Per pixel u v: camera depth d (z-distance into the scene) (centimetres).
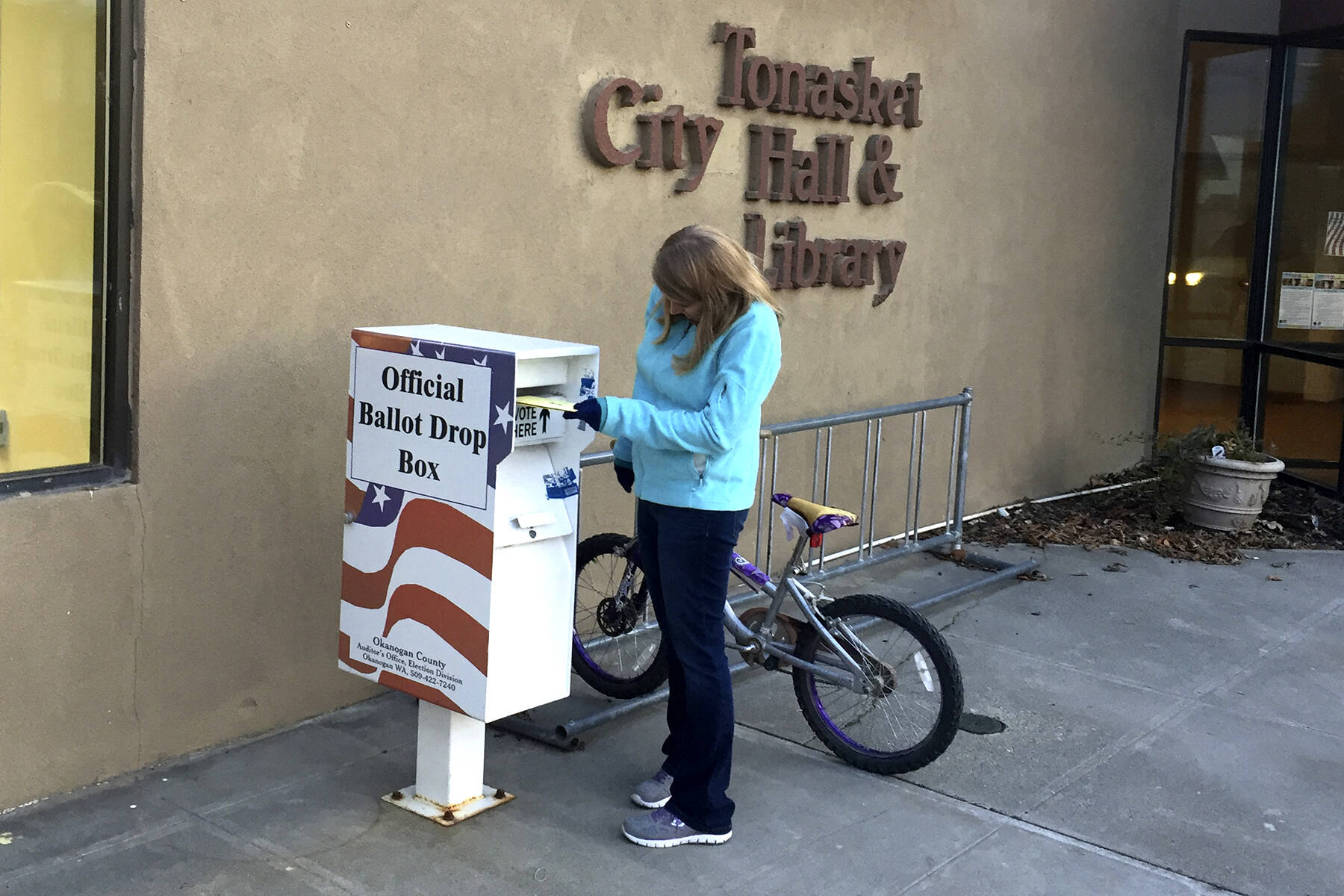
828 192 602
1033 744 433
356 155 403
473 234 444
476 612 330
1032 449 796
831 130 606
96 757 364
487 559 325
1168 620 576
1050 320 790
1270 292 906
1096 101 795
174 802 357
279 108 380
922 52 656
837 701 416
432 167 426
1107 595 612
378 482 347
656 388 348
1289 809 391
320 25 387
